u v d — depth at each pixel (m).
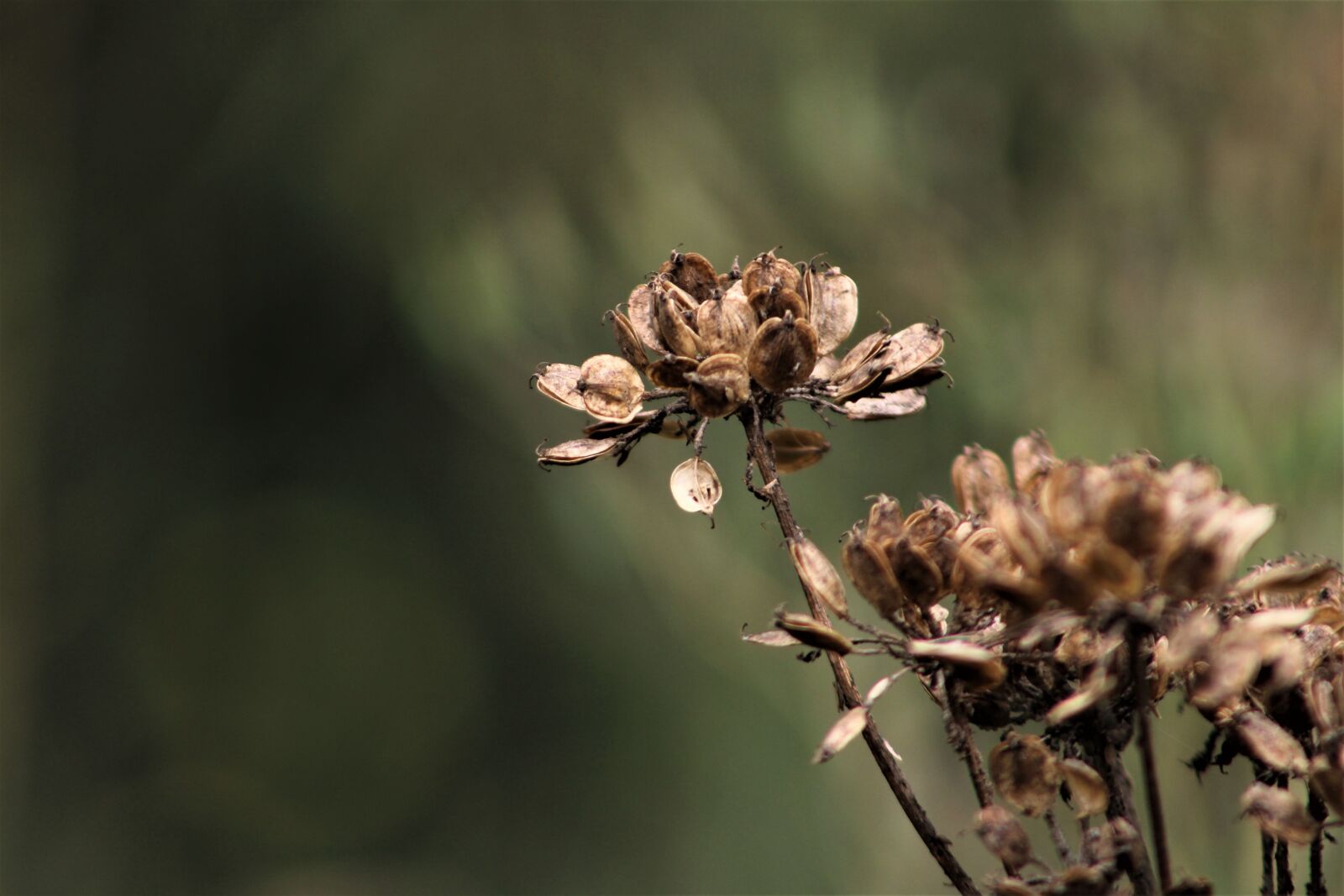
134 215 2.24
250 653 3.00
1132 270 0.96
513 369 1.35
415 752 3.07
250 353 2.37
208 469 2.54
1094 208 1.00
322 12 1.78
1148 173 0.97
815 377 0.50
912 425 1.12
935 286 1.07
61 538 2.46
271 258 2.20
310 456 2.53
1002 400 0.99
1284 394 0.87
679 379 0.50
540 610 2.56
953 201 1.11
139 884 2.81
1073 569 0.46
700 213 1.24
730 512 1.18
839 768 1.22
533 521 2.48
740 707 1.86
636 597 2.06
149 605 2.75
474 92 1.46
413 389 2.45
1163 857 0.46
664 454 1.21
